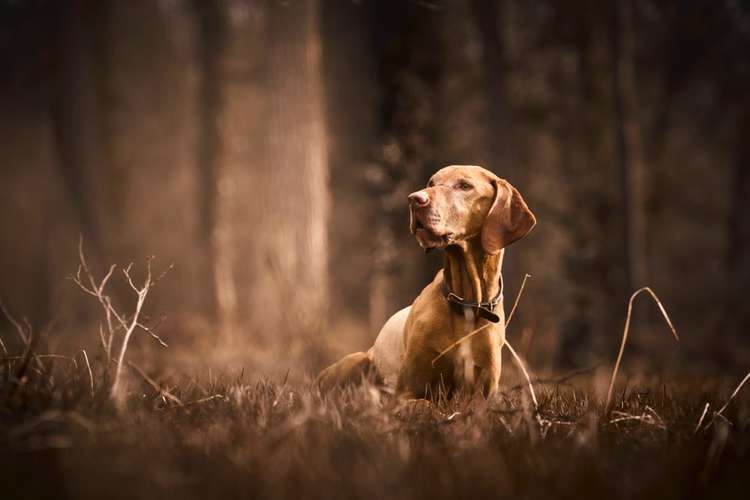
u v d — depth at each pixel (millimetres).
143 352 7496
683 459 2992
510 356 11789
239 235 28359
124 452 2848
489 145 16000
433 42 15852
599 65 18172
